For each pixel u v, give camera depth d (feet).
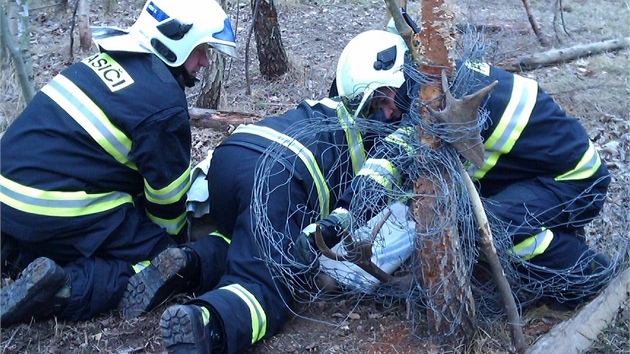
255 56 25.13
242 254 10.37
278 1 31.04
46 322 10.53
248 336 9.60
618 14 28.96
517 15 28.02
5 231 10.64
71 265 10.87
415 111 9.35
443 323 9.70
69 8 30.86
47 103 10.84
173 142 10.95
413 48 9.20
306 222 10.88
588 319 10.13
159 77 11.01
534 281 10.54
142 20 11.37
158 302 10.80
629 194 13.17
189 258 10.83
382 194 9.64
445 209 9.23
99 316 10.75
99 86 10.77
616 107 19.16
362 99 10.68
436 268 9.45
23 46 14.17
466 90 9.52
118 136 10.65
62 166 10.56
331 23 29.63
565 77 21.33
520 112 10.24
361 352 9.90
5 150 10.74
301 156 10.89
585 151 10.68
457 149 9.14
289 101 20.88
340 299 11.08
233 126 17.69
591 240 12.47
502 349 9.78
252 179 10.71
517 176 10.81
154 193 11.21
